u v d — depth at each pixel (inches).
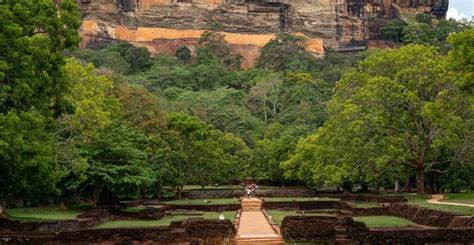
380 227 1343.5
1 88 1247.5
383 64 2491.4
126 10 6968.5
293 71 6466.5
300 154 3075.8
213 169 2893.7
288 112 5270.7
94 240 1242.0
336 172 2364.7
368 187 3297.2
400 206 1779.0
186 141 2795.3
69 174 1800.0
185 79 6348.4
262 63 6948.8
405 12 7426.2
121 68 6127.0
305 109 5123.0
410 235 1184.8
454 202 1918.1
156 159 2394.2
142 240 1258.0
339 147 2377.0
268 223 1739.7
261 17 7465.6
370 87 2281.0
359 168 2406.5
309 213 1920.5
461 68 1672.0
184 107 4739.2
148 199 2659.9
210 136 2940.5
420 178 2325.3
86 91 2070.6
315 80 6082.7
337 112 2516.0
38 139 1316.4
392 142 2268.7
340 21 7332.7
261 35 7386.8
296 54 6860.2
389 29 7076.8
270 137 4436.5
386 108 2306.8
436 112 2059.5
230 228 1357.0
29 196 1977.1
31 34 1398.9
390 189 3437.5
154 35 7076.8
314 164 2839.6
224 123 4953.3
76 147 1849.2
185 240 1266.0
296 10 7436.0
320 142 2581.2
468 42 1637.6
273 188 3535.9
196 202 2501.2
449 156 2399.1
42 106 1360.7
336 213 1888.5
